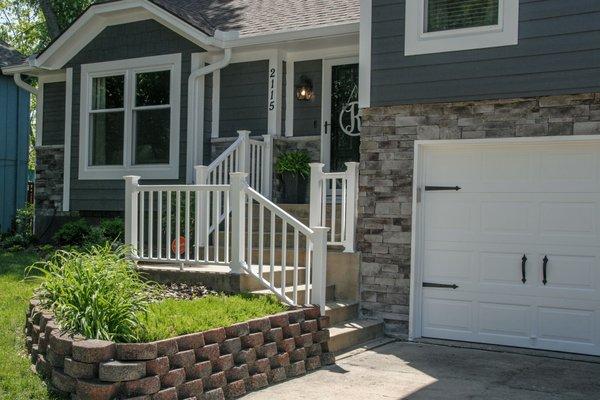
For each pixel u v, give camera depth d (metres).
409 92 8.01
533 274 7.43
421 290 7.98
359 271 8.25
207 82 10.71
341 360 6.75
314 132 10.45
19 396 4.71
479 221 7.73
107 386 4.51
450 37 7.77
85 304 5.21
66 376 4.73
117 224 10.26
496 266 7.63
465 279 7.78
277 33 9.82
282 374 5.92
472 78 7.64
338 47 10.22
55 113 12.73
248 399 5.35
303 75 10.52
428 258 7.98
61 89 12.68
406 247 8.01
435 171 7.97
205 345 5.21
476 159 7.75
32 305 6.11
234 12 11.64
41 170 12.69
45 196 12.61
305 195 10.36
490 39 7.54
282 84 10.56
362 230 8.29
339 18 10.01
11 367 5.27
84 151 11.36
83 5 19.45
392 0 8.12
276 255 8.56
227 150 9.31
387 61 8.15
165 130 10.70
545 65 7.25
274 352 5.87
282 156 10.34
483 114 7.61
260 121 10.55
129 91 10.95
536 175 7.44
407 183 8.02
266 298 6.75
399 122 8.08
